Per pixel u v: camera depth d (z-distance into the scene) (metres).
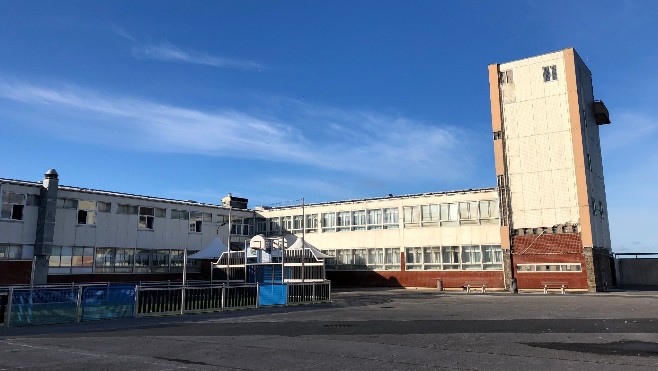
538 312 19.88
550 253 38.00
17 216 33.38
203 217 46.56
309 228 50.34
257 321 17.56
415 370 8.65
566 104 39.16
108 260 38.34
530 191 39.56
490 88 42.50
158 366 9.12
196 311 21.17
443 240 42.75
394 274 44.75
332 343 11.91
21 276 32.59
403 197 45.34
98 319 18.09
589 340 12.12
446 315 19.05
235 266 35.09
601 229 41.06
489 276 40.31
